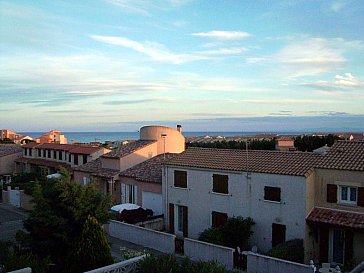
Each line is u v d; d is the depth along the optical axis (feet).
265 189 84.33
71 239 64.54
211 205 94.38
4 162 217.15
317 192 80.43
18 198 146.51
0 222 114.42
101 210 69.10
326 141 184.34
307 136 198.49
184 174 100.27
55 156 192.34
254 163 90.84
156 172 117.80
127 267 45.57
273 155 93.71
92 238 52.80
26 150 214.07
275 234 82.69
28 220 66.74
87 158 166.81
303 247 77.30
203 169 95.55
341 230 76.23
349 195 77.20
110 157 133.90
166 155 133.90
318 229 79.66
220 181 92.58
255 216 86.12
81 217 66.08
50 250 64.18
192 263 46.09
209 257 75.46
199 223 97.04
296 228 79.15
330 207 78.69
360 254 72.64
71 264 52.95
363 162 77.10
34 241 64.54
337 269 64.95
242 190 88.43
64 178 69.67
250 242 86.53
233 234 82.79
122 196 125.18
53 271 62.39
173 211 103.04
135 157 134.31
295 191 79.41
